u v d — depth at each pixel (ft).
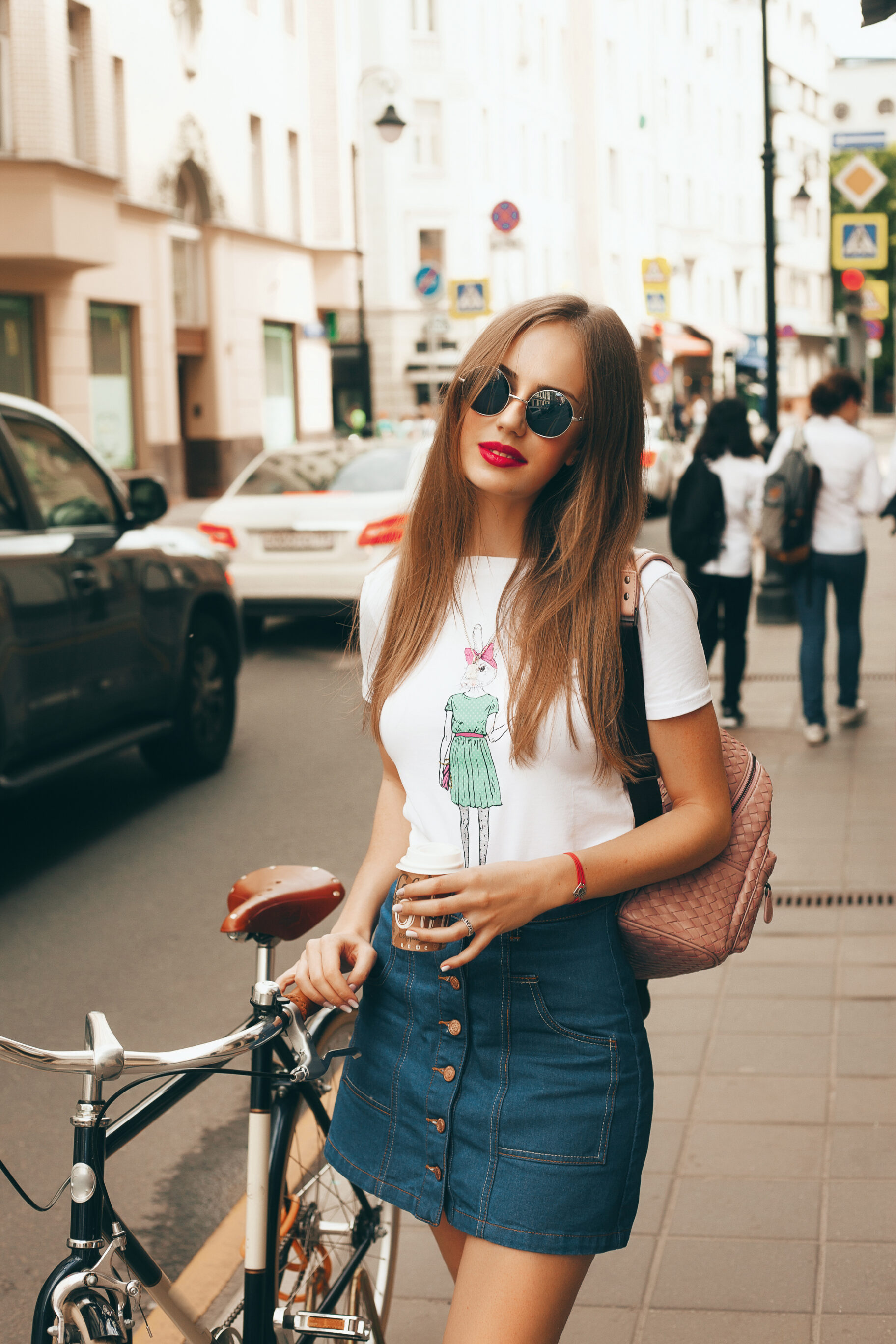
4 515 20.27
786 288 225.56
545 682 6.17
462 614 6.49
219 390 101.50
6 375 77.25
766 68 47.93
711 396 167.12
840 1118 12.21
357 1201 8.87
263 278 107.96
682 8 193.67
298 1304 8.01
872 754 25.86
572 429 6.30
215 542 38.73
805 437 26.23
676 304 190.70
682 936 6.27
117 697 22.71
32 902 19.45
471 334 142.31
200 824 23.22
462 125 141.90
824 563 26.63
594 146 170.71
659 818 6.32
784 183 220.23
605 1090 6.18
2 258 71.82
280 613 38.63
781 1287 9.79
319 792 25.14
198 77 96.48
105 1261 5.90
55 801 24.90
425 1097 6.40
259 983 6.88
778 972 15.74
